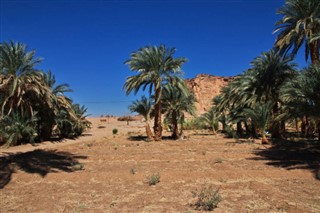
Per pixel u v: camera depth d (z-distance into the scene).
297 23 18.00
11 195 7.02
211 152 14.27
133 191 7.17
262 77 21.89
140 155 13.39
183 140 22.61
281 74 21.52
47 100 22.88
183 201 6.32
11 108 21.03
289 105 13.59
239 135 27.61
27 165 10.71
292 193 6.82
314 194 6.74
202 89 76.88
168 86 22.59
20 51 21.33
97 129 49.78
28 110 22.39
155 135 22.56
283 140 20.92
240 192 6.90
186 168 10.06
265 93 21.73
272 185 7.57
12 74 20.91
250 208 5.79
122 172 9.41
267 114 18.91
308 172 8.92
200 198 6.30
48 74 25.86
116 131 35.75
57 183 8.09
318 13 17.95
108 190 7.29
